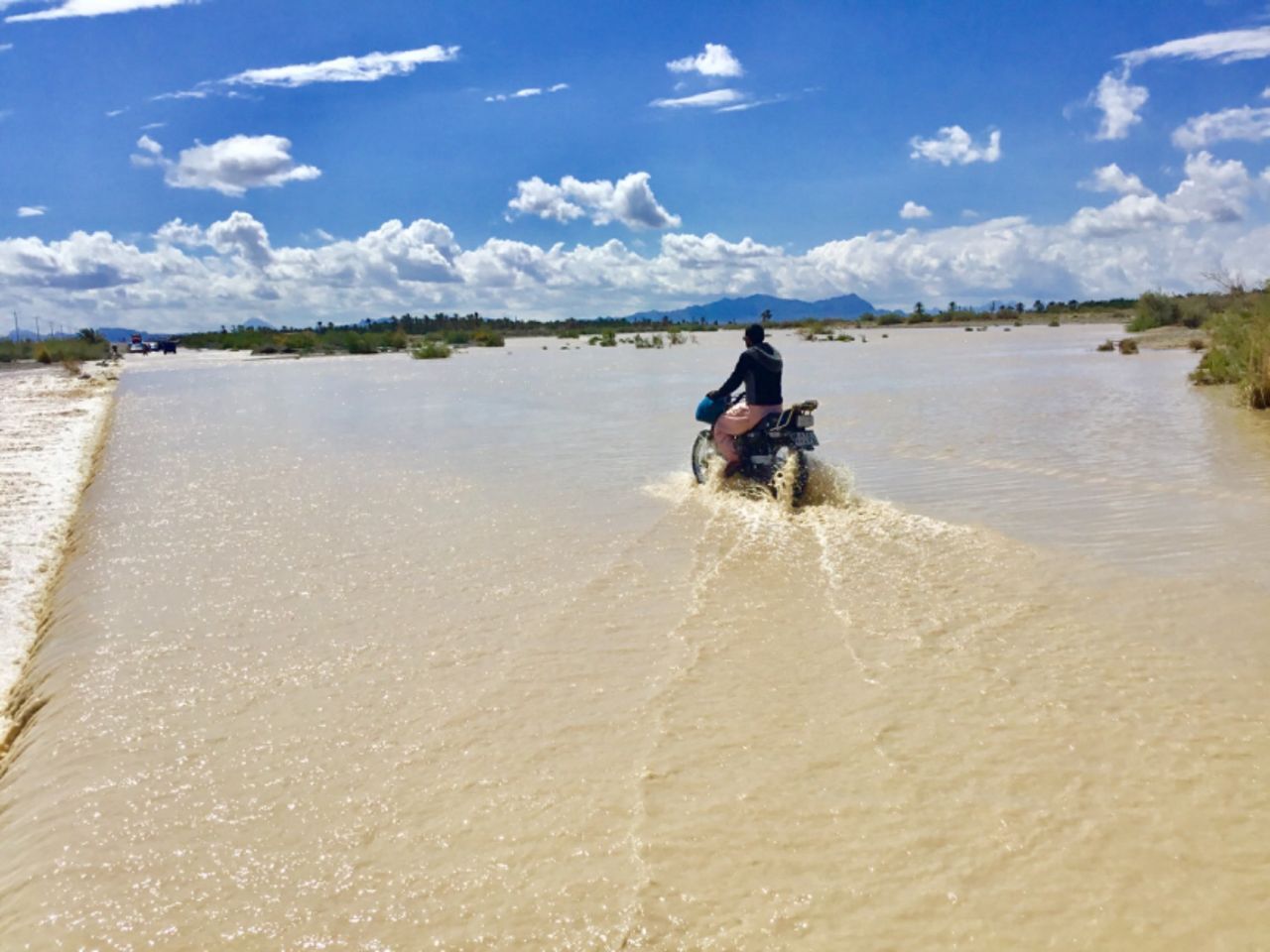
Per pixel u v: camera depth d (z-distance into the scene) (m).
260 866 3.60
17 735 5.22
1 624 7.08
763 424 9.88
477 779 4.13
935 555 7.31
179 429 18.06
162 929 3.27
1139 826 3.57
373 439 15.34
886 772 4.04
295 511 9.88
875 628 5.77
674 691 4.95
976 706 4.62
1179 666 5.01
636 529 8.58
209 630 6.23
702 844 3.57
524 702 4.91
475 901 3.31
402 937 3.15
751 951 3.00
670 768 4.15
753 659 5.35
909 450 12.05
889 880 3.31
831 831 3.62
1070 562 6.96
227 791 4.16
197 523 9.48
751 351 10.05
